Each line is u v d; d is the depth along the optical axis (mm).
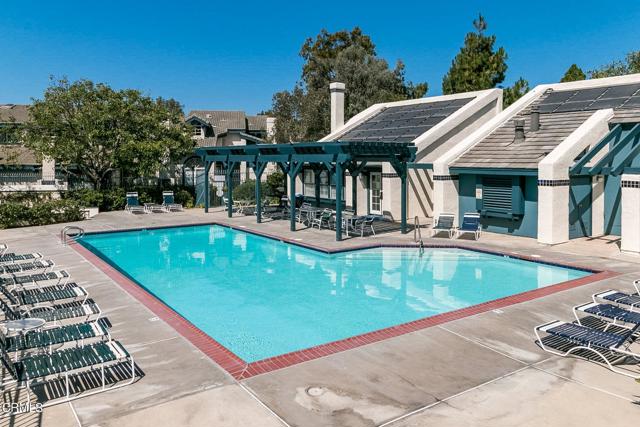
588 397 6516
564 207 17922
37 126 29594
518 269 15648
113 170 33500
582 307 9109
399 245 18516
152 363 7695
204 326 11008
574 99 22375
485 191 20578
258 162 24641
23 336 7812
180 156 32156
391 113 29875
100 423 5957
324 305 12469
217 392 6719
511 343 8430
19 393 6777
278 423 5938
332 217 24250
